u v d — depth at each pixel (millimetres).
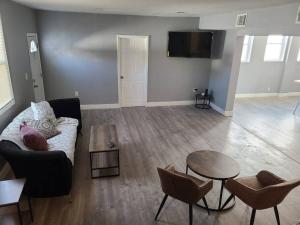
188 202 2457
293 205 3014
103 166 3697
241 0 3365
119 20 6059
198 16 6234
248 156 4199
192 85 7062
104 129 4031
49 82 6184
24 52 4617
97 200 3020
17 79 4160
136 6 4422
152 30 6316
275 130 5391
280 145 4652
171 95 7043
